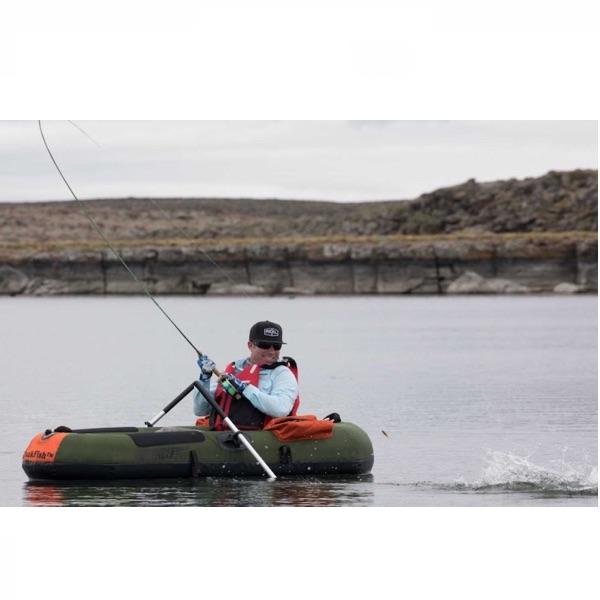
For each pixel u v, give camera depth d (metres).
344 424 42.41
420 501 37.75
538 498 38.66
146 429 41.47
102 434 39.84
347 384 80.56
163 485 39.06
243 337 141.50
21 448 49.59
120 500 36.78
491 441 52.41
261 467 40.44
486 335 146.88
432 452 49.06
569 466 45.47
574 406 66.88
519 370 92.81
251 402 40.72
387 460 46.69
